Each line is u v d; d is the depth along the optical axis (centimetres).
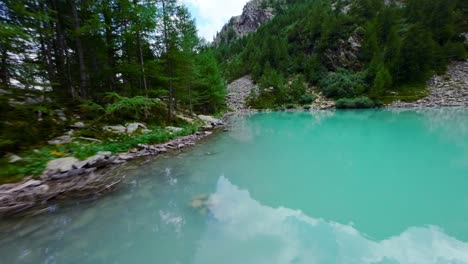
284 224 372
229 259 285
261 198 479
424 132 1198
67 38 1166
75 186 540
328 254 289
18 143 643
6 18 835
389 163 691
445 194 464
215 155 853
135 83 1505
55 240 330
